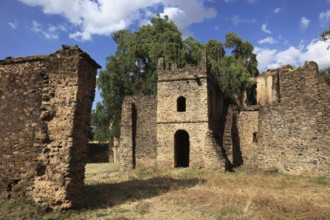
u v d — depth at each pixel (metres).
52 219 9.65
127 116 26.44
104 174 23.19
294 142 20.39
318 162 18.97
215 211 10.39
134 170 24.31
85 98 11.55
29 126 11.14
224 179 17.66
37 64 11.52
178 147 26.20
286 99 21.36
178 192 13.73
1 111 11.67
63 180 10.42
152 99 26.31
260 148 22.80
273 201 11.21
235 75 31.27
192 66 24.97
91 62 11.92
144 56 35.47
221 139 25.12
